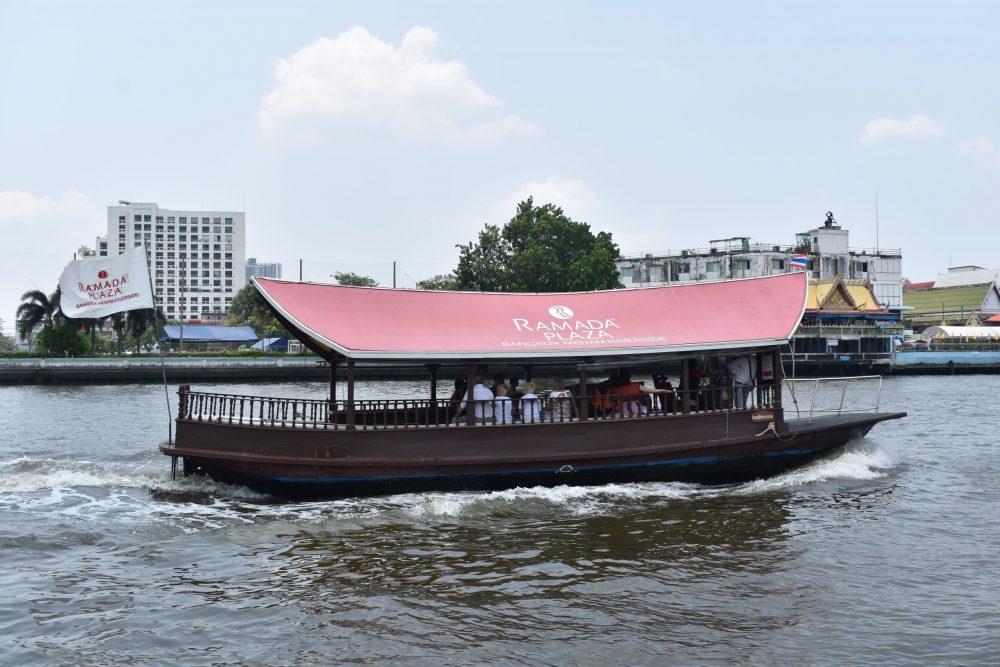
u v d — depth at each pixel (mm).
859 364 67188
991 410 34281
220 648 8711
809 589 10539
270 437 14844
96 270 16125
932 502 15320
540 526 13383
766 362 17297
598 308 17156
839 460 18109
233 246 184125
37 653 8531
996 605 9922
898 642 8867
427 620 9484
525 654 8594
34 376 53281
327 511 14148
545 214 62844
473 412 15375
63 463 18453
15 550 11914
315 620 9461
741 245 76750
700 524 13570
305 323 14883
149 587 10516
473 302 16828
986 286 101250
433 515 13930
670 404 17406
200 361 57312
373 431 14781
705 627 9312
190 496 15195
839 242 79938
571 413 15977
